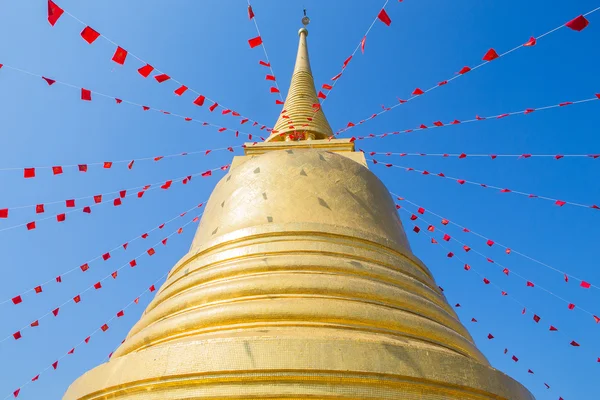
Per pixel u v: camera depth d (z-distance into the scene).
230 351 5.67
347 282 7.42
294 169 10.20
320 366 5.52
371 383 5.59
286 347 5.65
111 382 6.36
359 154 12.69
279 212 9.34
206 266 8.63
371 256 8.48
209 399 5.47
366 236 8.96
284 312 6.74
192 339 6.52
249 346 5.67
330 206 9.55
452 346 7.47
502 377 6.81
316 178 10.05
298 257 7.88
